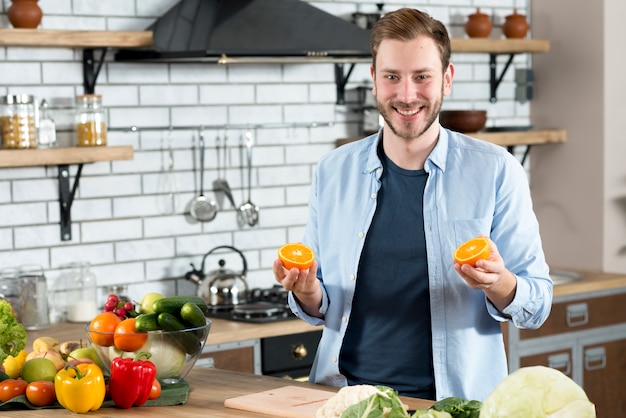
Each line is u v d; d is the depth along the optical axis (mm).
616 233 5723
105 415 2512
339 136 5371
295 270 2672
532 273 2850
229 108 5008
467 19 5777
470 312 2865
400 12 2779
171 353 2707
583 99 5758
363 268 2955
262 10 4648
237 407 2559
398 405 1849
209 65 4938
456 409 1945
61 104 4539
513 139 5582
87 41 4293
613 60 5672
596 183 5711
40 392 2605
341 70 5320
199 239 4961
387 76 2775
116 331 2686
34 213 4496
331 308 3002
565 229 5887
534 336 5047
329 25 4699
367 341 2949
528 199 2945
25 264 4488
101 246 4691
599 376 5312
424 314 2893
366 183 2998
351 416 1854
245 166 5074
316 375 3053
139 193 4777
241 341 4297
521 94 5984
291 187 5227
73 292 4562
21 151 4156
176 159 4867
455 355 2854
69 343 3072
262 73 5094
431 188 2920
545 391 1714
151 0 4746
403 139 2900
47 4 4492
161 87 4809
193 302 2781
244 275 4961
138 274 4797
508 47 5645
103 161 4633
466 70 5820
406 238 2910
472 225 2883
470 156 2947
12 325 2783
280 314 4598
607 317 5336
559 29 5863
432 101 2773
